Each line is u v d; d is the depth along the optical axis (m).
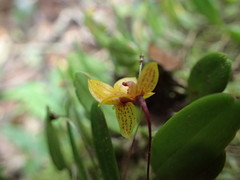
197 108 0.06
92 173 0.10
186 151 0.06
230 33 0.12
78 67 0.12
